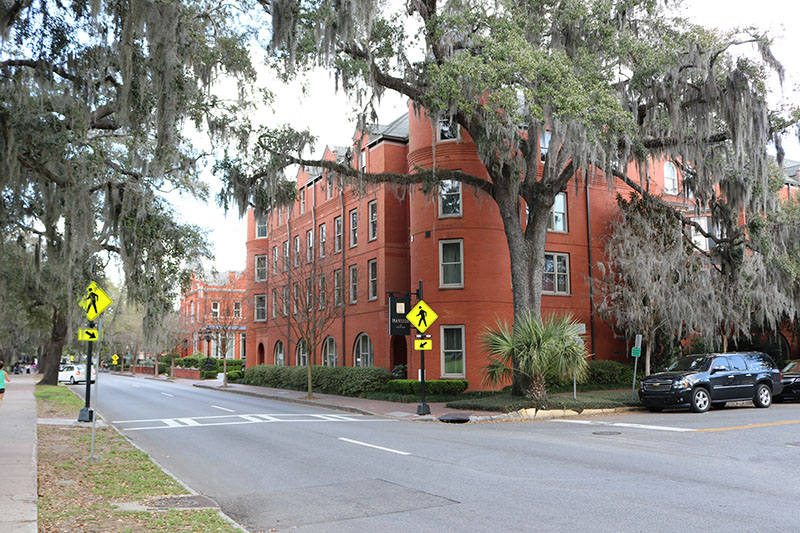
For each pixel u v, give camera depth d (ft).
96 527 21.56
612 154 62.90
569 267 94.94
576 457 35.88
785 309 83.87
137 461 36.06
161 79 41.75
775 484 27.96
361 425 56.13
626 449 38.68
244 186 69.36
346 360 110.83
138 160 48.60
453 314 85.10
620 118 58.54
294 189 73.51
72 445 42.29
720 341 90.27
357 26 54.65
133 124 45.06
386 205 101.86
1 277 81.97
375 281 104.99
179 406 80.33
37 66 41.65
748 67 63.93
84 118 43.47
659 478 29.58
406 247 102.47
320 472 32.81
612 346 96.58
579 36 65.72
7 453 36.99
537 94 56.85
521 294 69.97
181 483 29.86
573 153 60.34
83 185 45.78
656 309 79.97
